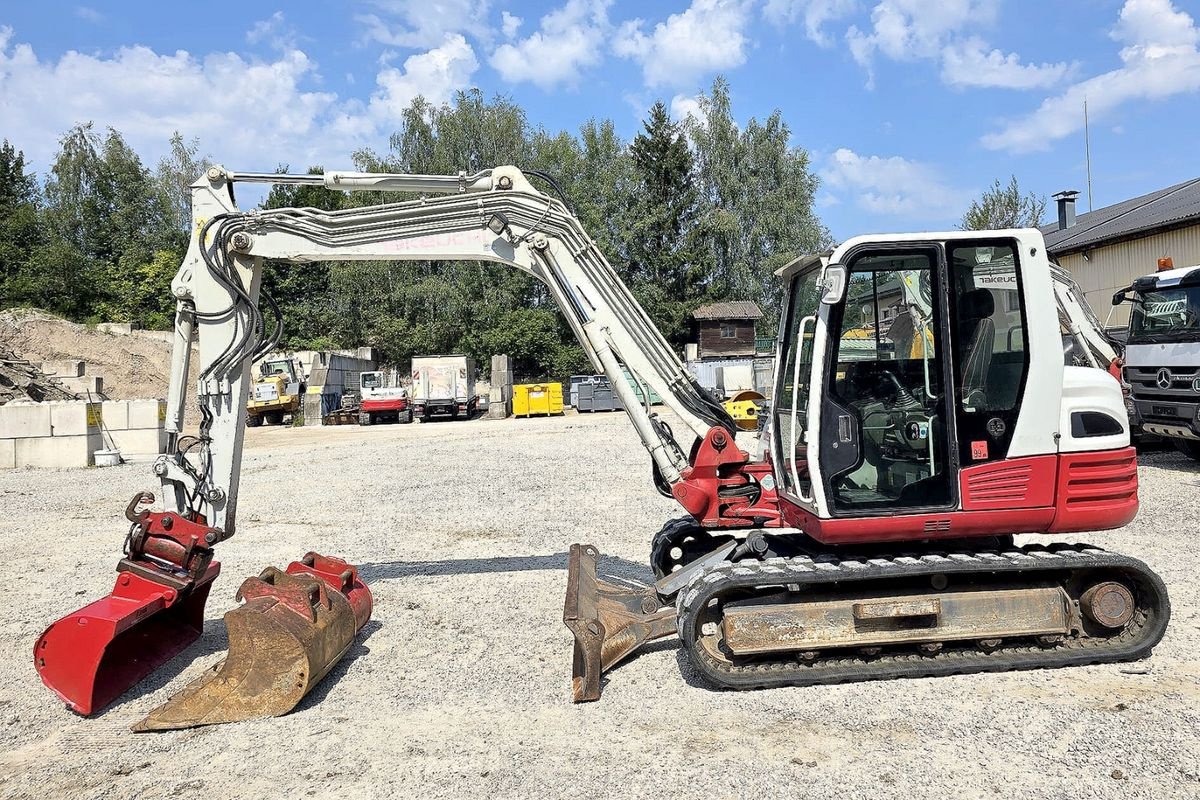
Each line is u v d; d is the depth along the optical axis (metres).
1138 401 12.34
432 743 4.21
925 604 4.77
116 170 58.75
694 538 6.41
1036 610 4.88
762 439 6.27
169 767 4.04
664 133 48.94
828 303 4.74
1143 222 20.42
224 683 4.61
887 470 4.91
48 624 6.54
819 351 4.86
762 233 47.97
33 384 22.86
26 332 31.86
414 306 47.41
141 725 4.50
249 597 4.91
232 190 5.52
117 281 52.66
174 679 5.25
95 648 4.64
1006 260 4.89
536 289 48.09
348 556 8.51
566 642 5.73
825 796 3.52
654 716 4.43
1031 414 4.86
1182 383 11.43
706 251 47.75
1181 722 4.09
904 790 3.54
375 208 5.50
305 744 4.25
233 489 5.44
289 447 22.05
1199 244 18.31
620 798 3.57
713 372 34.59
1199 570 6.77
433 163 46.31
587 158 49.25
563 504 11.09
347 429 29.61
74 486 14.31
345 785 3.79
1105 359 7.07
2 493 13.63
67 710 4.86
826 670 4.80
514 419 32.50
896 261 4.87
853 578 4.71
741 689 4.72
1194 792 3.45
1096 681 4.66
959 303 4.88
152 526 5.17
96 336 34.56
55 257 50.56
